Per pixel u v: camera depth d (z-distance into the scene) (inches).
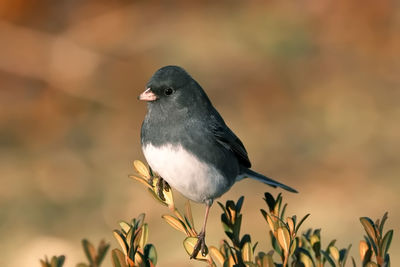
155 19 609.9
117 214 421.1
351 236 382.0
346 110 556.4
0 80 591.2
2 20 592.1
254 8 595.8
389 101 568.4
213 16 592.1
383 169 479.5
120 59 597.9
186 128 212.2
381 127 536.4
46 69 596.1
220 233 380.2
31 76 595.2
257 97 575.8
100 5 615.2
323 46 599.8
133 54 596.7
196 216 404.8
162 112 213.3
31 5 596.7
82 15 611.8
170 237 383.9
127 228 146.9
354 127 540.1
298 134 539.8
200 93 220.4
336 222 402.9
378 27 603.2
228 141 224.5
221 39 573.9
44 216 418.6
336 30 601.3
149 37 597.9
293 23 586.9
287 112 569.9
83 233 397.7
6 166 496.1
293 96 581.9
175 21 601.6
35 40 598.5
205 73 570.9
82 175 479.5
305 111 568.4
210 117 220.4
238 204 158.7
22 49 596.7
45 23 604.1
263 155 513.0
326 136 535.2
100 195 446.9
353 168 484.1
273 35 578.2
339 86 583.8
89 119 574.9
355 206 426.3
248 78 576.7
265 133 543.8
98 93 589.6
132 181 463.8
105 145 533.6
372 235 138.2
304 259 150.1
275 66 582.2
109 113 581.0
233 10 596.7
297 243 150.6
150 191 166.2
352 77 592.4
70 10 610.9
